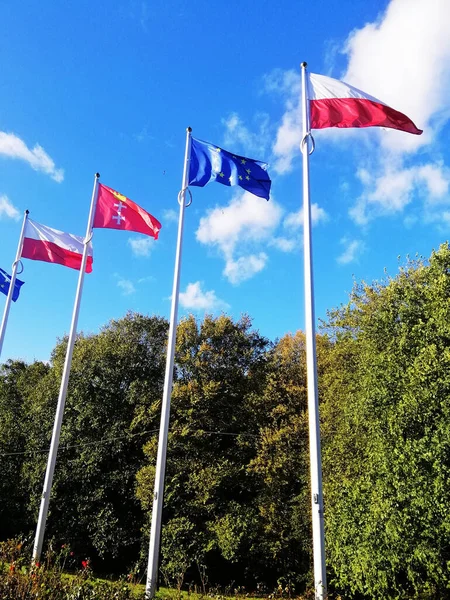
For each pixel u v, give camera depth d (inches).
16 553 382.0
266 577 813.9
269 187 484.4
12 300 681.6
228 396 964.0
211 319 1020.5
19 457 951.0
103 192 591.8
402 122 393.4
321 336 970.1
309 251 364.2
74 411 925.8
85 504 848.3
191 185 500.4
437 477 436.1
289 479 847.7
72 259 634.2
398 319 584.1
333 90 406.9
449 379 462.6
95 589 288.8
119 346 994.7
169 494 793.6
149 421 900.6
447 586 448.8
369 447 569.3
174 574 733.3
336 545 523.5
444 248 553.3
